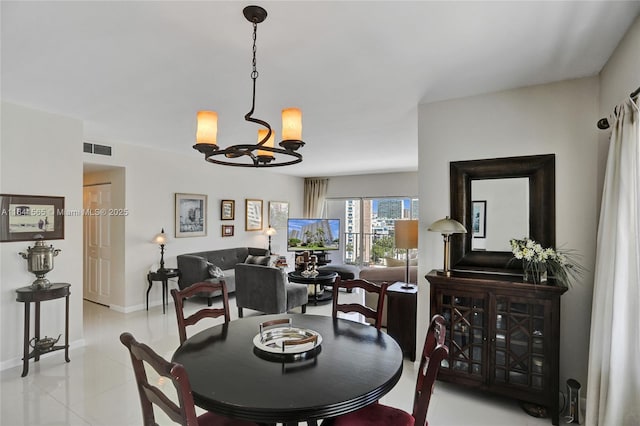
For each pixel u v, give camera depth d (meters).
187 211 5.88
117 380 2.88
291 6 1.63
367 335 2.00
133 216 5.04
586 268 2.46
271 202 7.89
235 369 1.54
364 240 8.46
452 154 2.96
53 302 3.42
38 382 2.84
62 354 3.41
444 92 2.81
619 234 1.83
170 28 1.84
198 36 1.93
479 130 2.85
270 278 4.53
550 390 2.28
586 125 2.47
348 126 3.90
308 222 8.00
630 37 1.84
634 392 1.79
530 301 2.34
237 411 1.25
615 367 1.83
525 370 2.37
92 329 4.21
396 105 3.14
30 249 3.08
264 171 7.72
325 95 2.88
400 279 4.44
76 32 1.88
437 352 1.32
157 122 3.70
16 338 3.13
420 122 3.11
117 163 4.80
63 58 2.20
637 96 1.71
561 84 2.56
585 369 2.45
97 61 2.24
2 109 3.02
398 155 5.74
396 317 3.42
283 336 1.95
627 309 1.81
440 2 1.61
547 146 2.60
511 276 2.65
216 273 5.36
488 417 2.39
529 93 2.67
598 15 1.71
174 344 3.71
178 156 5.72
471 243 2.90
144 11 1.68
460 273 2.79
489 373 2.46
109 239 5.18
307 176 8.85
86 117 3.51
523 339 2.38
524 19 1.75
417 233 3.43
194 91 2.78
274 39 1.96
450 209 2.96
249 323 2.26
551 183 2.58
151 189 5.29
